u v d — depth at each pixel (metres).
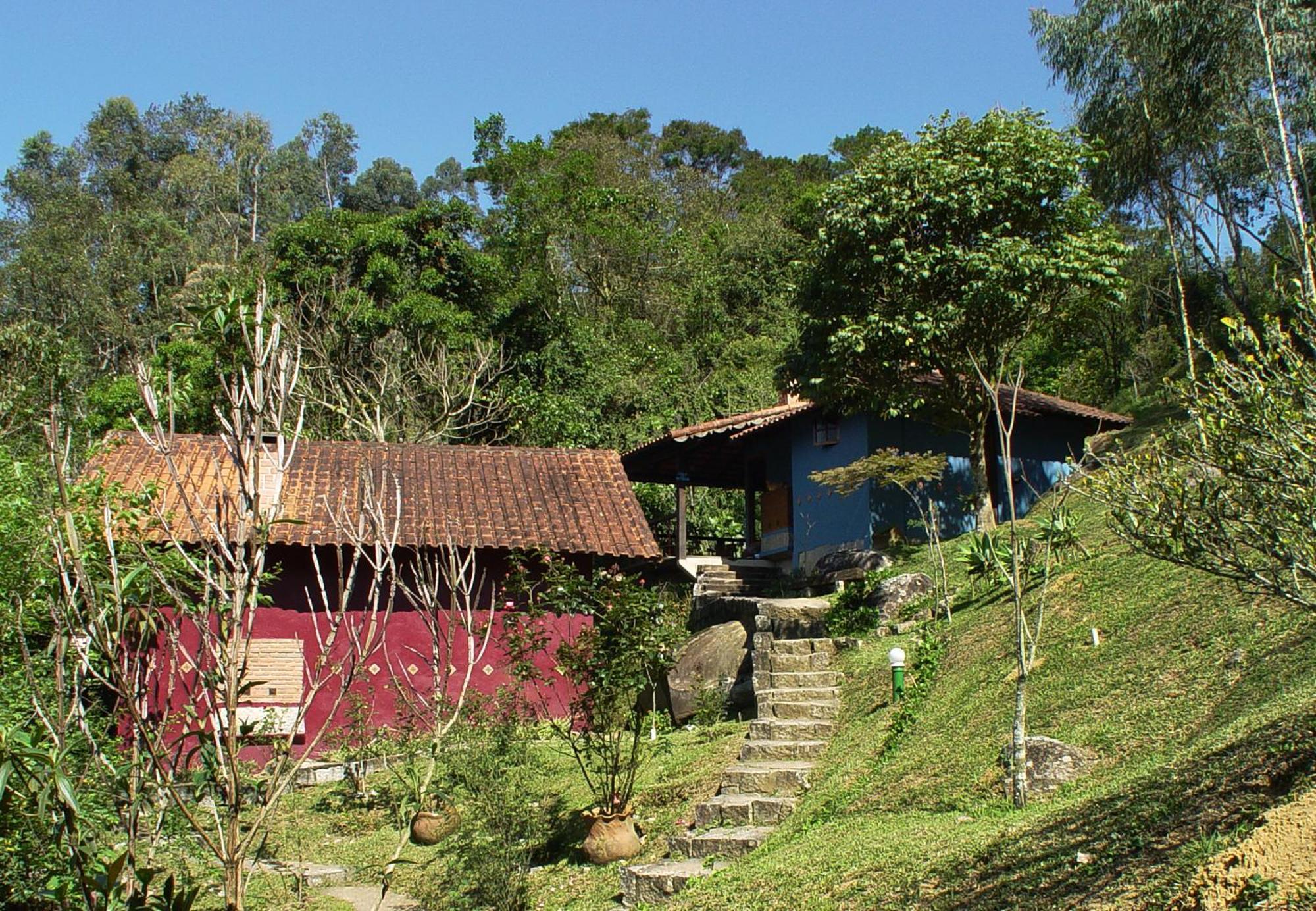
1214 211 27.45
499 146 42.56
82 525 6.40
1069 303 20.03
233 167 57.94
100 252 43.97
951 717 11.01
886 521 21.47
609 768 12.67
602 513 18.56
